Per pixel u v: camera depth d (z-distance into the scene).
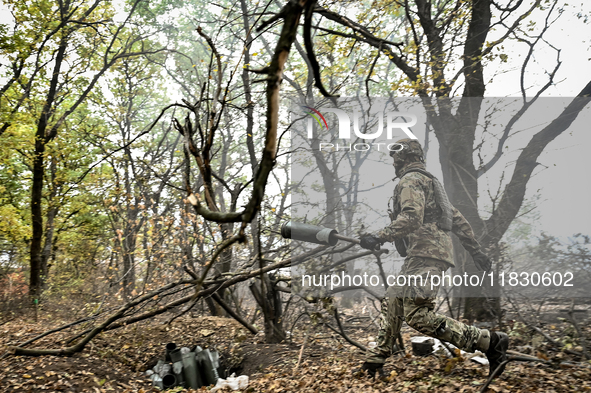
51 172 14.48
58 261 16.00
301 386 3.67
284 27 1.26
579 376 2.99
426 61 6.98
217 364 4.91
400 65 7.14
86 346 5.16
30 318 9.12
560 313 4.33
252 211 1.30
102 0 14.93
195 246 8.57
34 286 11.80
